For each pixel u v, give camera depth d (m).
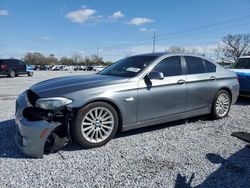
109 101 4.11
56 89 3.96
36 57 87.56
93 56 93.62
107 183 3.05
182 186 3.02
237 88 6.14
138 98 4.40
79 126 3.87
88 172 3.30
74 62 92.19
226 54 64.88
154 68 4.73
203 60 5.65
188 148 4.13
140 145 4.22
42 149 3.62
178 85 4.93
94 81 4.28
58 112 3.74
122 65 5.18
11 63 22.53
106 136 4.15
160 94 4.67
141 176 3.23
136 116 4.43
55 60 91.62
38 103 3.78
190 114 5.25
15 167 3.39
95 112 4.01
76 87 4.01
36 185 2.98
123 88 4.25
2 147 4.05
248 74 7.78
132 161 3.63
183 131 4.97
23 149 3.69
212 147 4.18
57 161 3.59
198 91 5.29
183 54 5.33
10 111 6.61
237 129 5.15
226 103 5.97
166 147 4.15
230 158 3.78
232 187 3.00
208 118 5.93
